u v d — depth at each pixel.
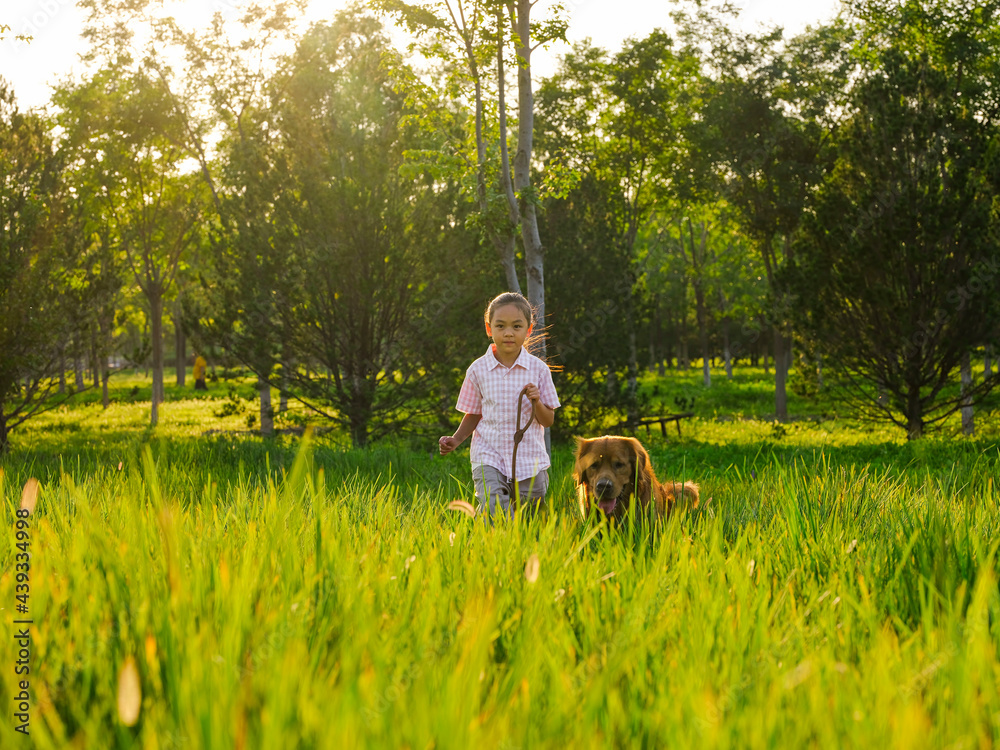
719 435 22.45
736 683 1.73
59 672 1.73
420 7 12.20
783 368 28.25
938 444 13.02
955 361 15.75
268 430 18.98
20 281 13.71
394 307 14.91
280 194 14.80
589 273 18.36
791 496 4.52
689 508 5.01
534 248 13.23
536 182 18.70
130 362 18.81
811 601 2.57
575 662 2.04
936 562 2.91
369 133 15.24
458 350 15.09
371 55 16.70
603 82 24.78
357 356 14.77
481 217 12.53
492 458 4.75
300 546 2.76
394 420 15.72
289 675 1.46
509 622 2.15
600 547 3.30
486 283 14.88
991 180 15.29
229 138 21.00
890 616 2.47
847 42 23.55
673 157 25.61
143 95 21.44
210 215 23.09
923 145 15.28
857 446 14.09
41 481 6.61
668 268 46.72
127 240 25.59
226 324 14.56
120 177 23.09
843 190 16.67
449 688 1.46
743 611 2.32
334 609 2.08
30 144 15.35
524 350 4.93
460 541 3.08
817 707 1.60
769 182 23.62
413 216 14.91
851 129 16.53
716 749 1.41
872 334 15.94
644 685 1.83
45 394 15.38
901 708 1.55
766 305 22.69
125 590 2.14
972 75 21.08
